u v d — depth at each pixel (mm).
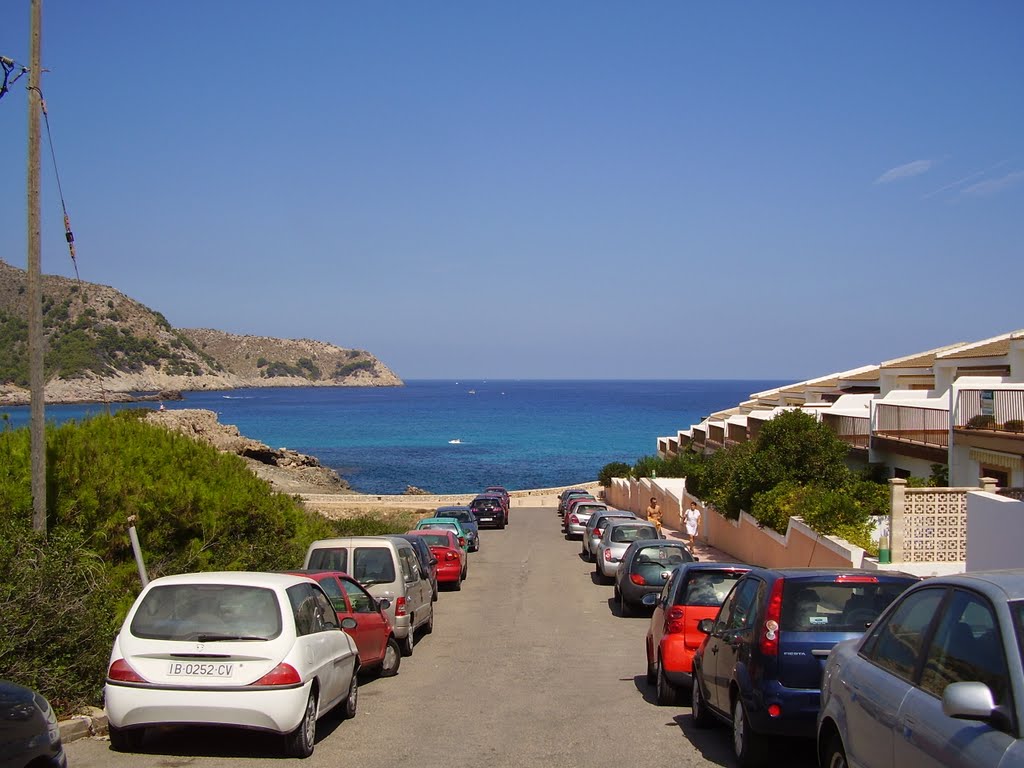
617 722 10492
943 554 19094
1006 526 15633
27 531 11820
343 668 10430
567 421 182875
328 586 12219
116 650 8891
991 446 23797
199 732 9961
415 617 16453
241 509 18016
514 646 16781
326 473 75562
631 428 161250
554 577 28453
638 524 27312
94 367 198500
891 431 30047
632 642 17203
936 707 4840
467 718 10766
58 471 14633
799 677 7738
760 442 29125
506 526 48625
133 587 14453
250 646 8742
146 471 16688
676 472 49719
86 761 8719
